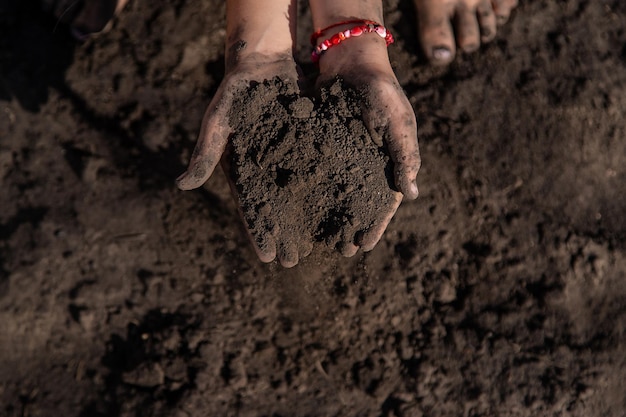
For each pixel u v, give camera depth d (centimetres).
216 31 71
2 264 68
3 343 68
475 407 69
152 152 69
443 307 70
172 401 68
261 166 57
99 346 69
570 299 70
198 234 69
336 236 57
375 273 69
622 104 72
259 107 58
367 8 61
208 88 70
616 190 72
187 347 68
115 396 68
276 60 59
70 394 68
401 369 69
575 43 73
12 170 69
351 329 69
